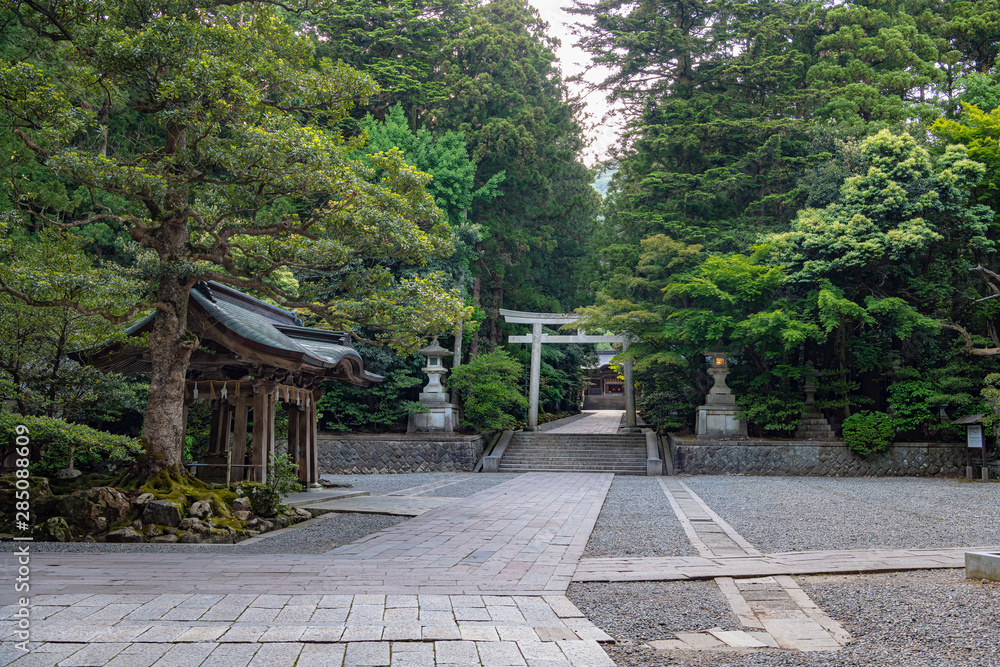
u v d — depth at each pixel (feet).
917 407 66.80
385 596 16.58
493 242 96.73
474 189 97.60
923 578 19.76
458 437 75.97
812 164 77.77
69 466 38.65
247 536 28.32
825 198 73.00
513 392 83.15
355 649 12.50
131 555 22.57
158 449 30.09
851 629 14.92
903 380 71.41
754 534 29.09
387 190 32.99
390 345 35.68
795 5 97.25
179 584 17.63
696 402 83.10
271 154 27.07
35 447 31.86
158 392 30.48
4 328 32.60
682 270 82.64
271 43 32.68
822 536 28.43
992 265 71.56
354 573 19.58
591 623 14.92
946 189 64.28
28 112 26.78
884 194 65.00
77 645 12.41
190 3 28.19
